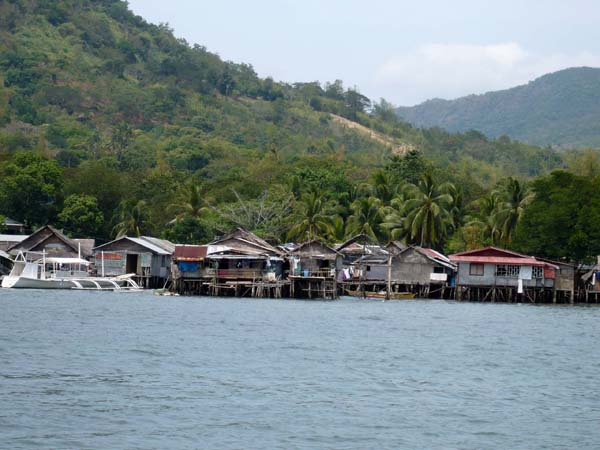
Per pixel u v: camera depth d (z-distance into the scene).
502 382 53.00
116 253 130.12
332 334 74.06
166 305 99.00
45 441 37.00
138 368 53.38
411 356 62.38
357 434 39.53
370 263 128.00
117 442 37.22
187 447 36.81
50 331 69.50
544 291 126.50
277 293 115.88
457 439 39.31
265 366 55.59
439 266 127.19
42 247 132.62
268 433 39.22
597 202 125.38
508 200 143.38
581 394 49.88
